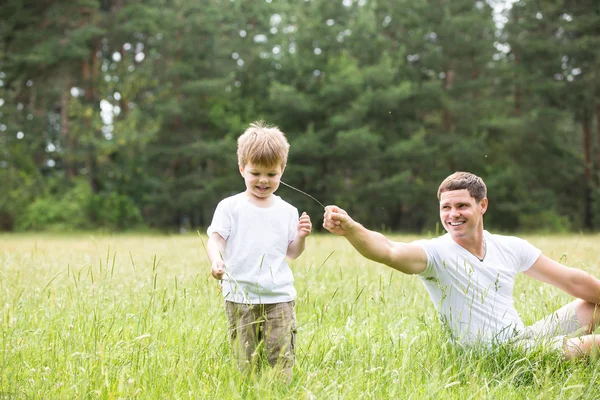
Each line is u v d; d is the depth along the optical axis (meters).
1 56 31.28
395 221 39.31
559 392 3.28
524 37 36.28
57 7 32.69
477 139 34.44
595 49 34.94
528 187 38.94
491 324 3.94
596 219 41.78
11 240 18.19
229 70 37.53
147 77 35.00
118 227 33.62
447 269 3.95
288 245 3.74
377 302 5.01
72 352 3.52
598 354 3.67
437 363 3.48
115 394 2.98
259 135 3.65
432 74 36.38
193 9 36.91
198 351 3.60
